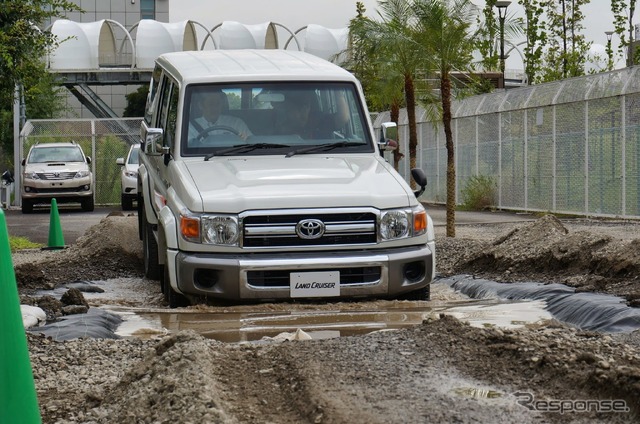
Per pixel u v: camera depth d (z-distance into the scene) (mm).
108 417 5859
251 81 11672
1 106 27094
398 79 26250
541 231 14359
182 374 6086
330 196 10156
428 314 9492
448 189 21047
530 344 6695
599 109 27406
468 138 36688
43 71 26969
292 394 5895
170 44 83812
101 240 16734
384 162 11375
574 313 9570
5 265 4727
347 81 11891
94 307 10945
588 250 12688
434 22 22219
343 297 10172
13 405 4707
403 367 6406
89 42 80562
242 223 10031
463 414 5336
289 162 11117
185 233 10156
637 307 9484
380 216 10242
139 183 15102
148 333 8969
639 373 5613
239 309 9867
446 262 15703
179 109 11492
